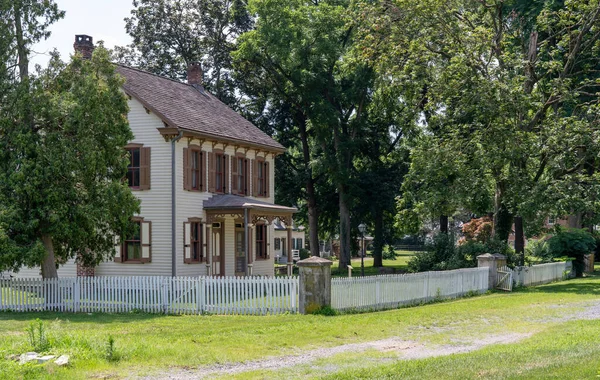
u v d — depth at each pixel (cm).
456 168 3231
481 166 3231
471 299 2605
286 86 5112
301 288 2112
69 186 2433
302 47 4753
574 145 3128
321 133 4928
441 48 3491
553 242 3931
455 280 2702
